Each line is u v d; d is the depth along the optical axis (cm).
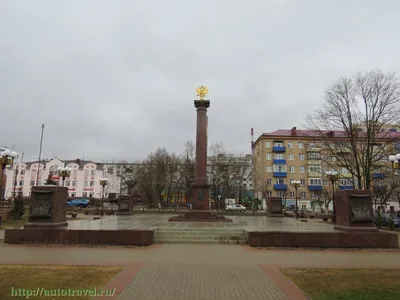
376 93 2553
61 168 3078
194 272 819
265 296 629
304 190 6109
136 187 7619
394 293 643
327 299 609
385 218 2550
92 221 2005
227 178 5719
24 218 2662
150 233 1277
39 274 762
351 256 1089
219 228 1548
